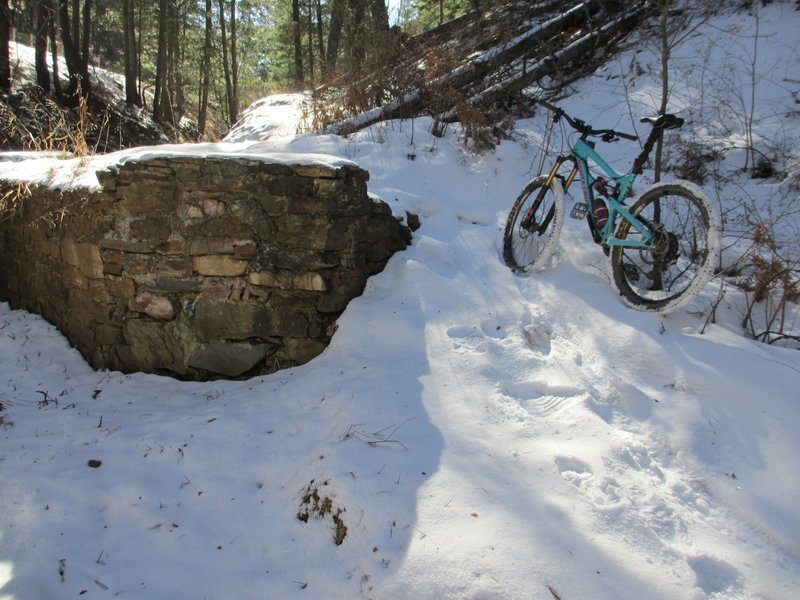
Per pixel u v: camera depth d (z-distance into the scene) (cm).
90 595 204
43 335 428
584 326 315
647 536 203
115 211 363
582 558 191
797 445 234
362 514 217
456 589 186
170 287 362
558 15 734
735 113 517
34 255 448
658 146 405
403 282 356
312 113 696
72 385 372
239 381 357
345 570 205
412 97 607
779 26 600
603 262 356
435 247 383
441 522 208
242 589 205
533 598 179
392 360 308
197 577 211
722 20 646
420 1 1634
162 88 2280
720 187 460
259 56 2994
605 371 286
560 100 646
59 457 280
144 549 225
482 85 623
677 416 258
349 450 247
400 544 204
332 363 324
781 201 424
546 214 396
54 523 237
